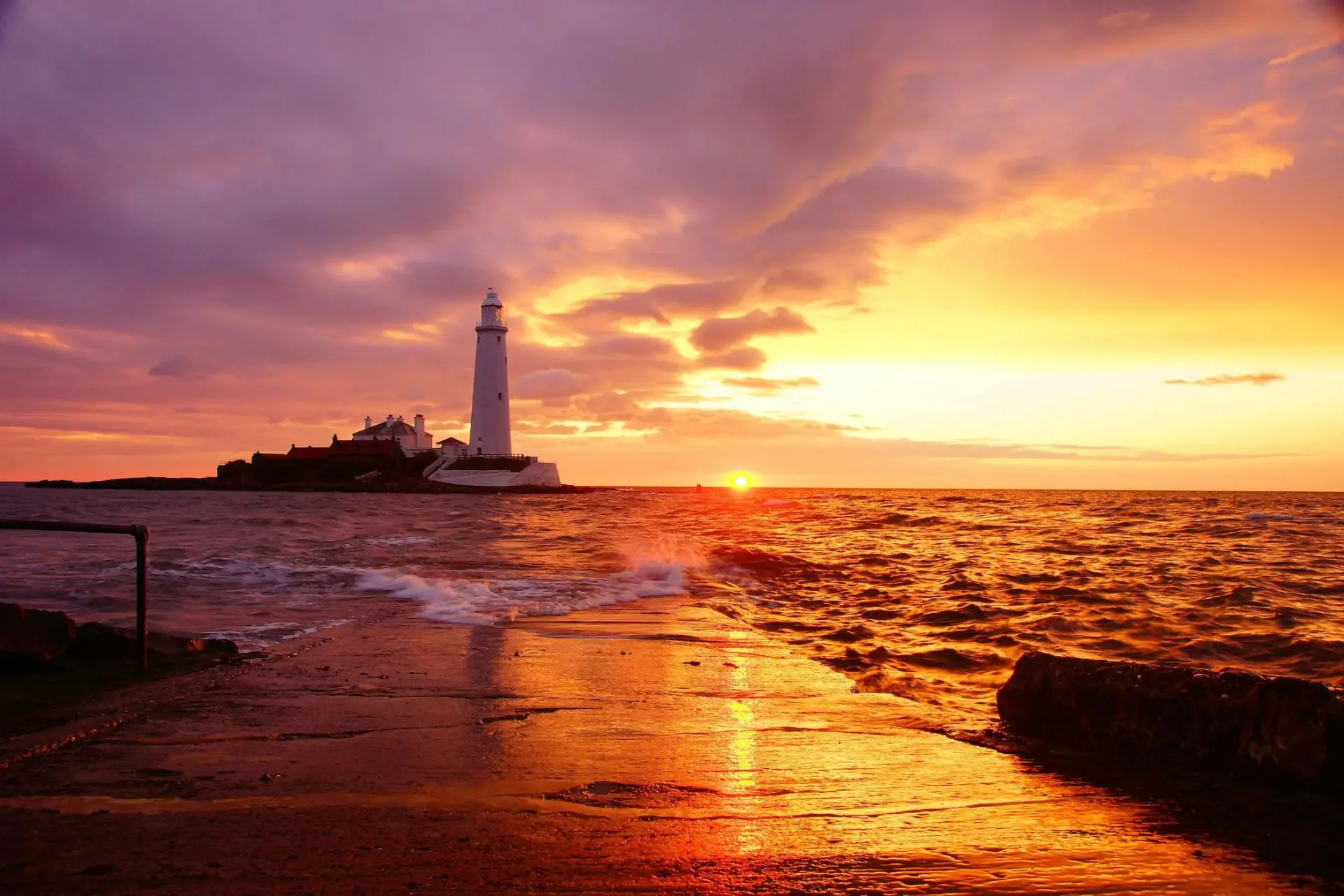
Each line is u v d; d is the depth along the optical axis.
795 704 6.25
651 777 4.41
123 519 37.03
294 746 4.76
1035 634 9.30
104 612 9.96
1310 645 8.39
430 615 10.36
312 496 89.62
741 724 5.61
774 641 9.17
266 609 10.61
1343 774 3.98
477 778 4.29
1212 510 52.09
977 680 7.31
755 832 3.67
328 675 6.69
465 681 6.65
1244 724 4.40
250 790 4.00
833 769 4.63
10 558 17.12
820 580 15.52
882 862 3.37
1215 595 12.00
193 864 3.14
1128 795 4.25
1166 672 4.96
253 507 55.94
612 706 6.00
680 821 3.77
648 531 30.27
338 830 3.53
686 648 8.55
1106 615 10.34
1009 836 3.68
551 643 8.57
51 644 6.46
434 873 3.12
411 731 5.17
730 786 4.30
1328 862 3.44
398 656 7.61
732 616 11.20
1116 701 5.02
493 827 3.63
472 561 17.89
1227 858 3.48
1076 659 5.51
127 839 3.36
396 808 3.83
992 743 5.25
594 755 4.77
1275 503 71.62
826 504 65.12
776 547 21.98
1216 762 4.46
